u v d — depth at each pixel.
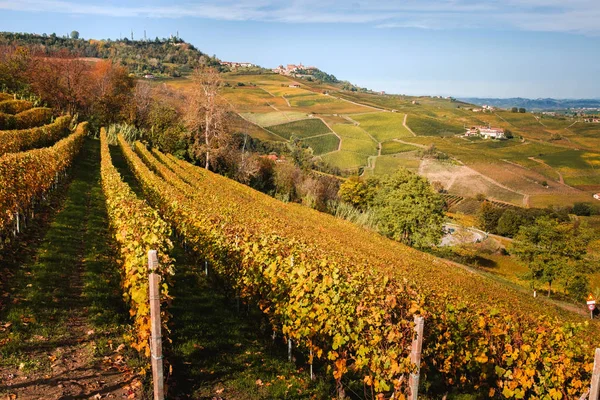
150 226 10.29
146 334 6.86
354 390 7.88
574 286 41.03
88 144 47.16
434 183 96.94
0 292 8.66
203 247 13.12
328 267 10.12
